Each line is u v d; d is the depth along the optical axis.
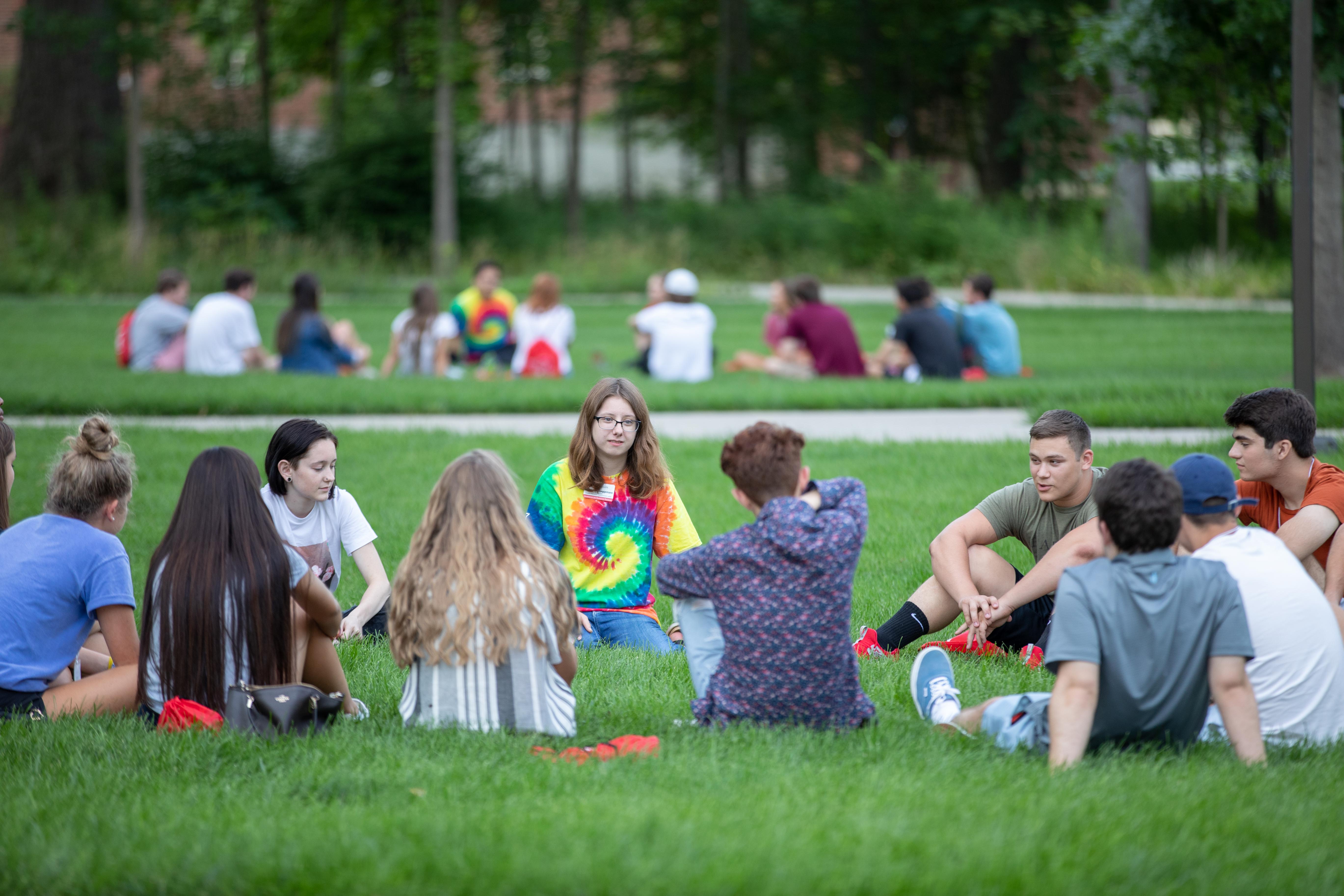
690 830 5.16
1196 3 19.22
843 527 6.53
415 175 55.19
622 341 32.28
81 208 44.88
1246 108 20.22
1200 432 16.69
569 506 9.15
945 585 8.51
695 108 69.50
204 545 6.91
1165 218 56.00
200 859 5.04
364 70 65.56
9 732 6.64
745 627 6.61
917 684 7.29
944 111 71.38
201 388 19.81
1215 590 6.07
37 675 7.08
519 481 13.77
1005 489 8.92
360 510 10.71
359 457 15.33
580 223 59.94
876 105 69.56
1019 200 55.00
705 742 6.53
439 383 21.19
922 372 22.64
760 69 68.94
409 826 5.30
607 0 64.94
